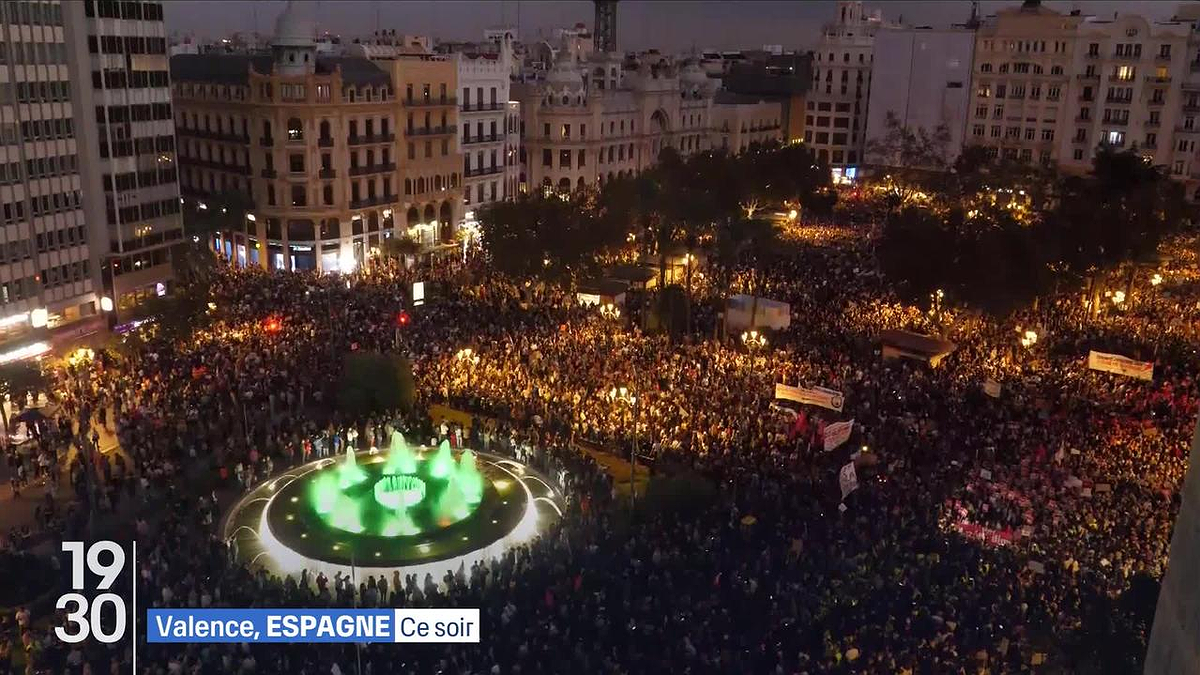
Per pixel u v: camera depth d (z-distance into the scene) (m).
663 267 78.38
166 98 79.06
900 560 37.19
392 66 97.31
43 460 47.75
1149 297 82.00
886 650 31.14
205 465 45.75
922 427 50.00
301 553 41.16
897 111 154.50
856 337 67.19
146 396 53.94
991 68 144.12
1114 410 53.22
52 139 68.94
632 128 131.25
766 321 66.25
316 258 93.75
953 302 70.12
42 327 68.50
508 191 117.94
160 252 79.69
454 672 31.11
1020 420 51.34
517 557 39.44
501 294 79.06
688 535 39.66
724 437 48.41
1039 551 37.75
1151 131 129.12
